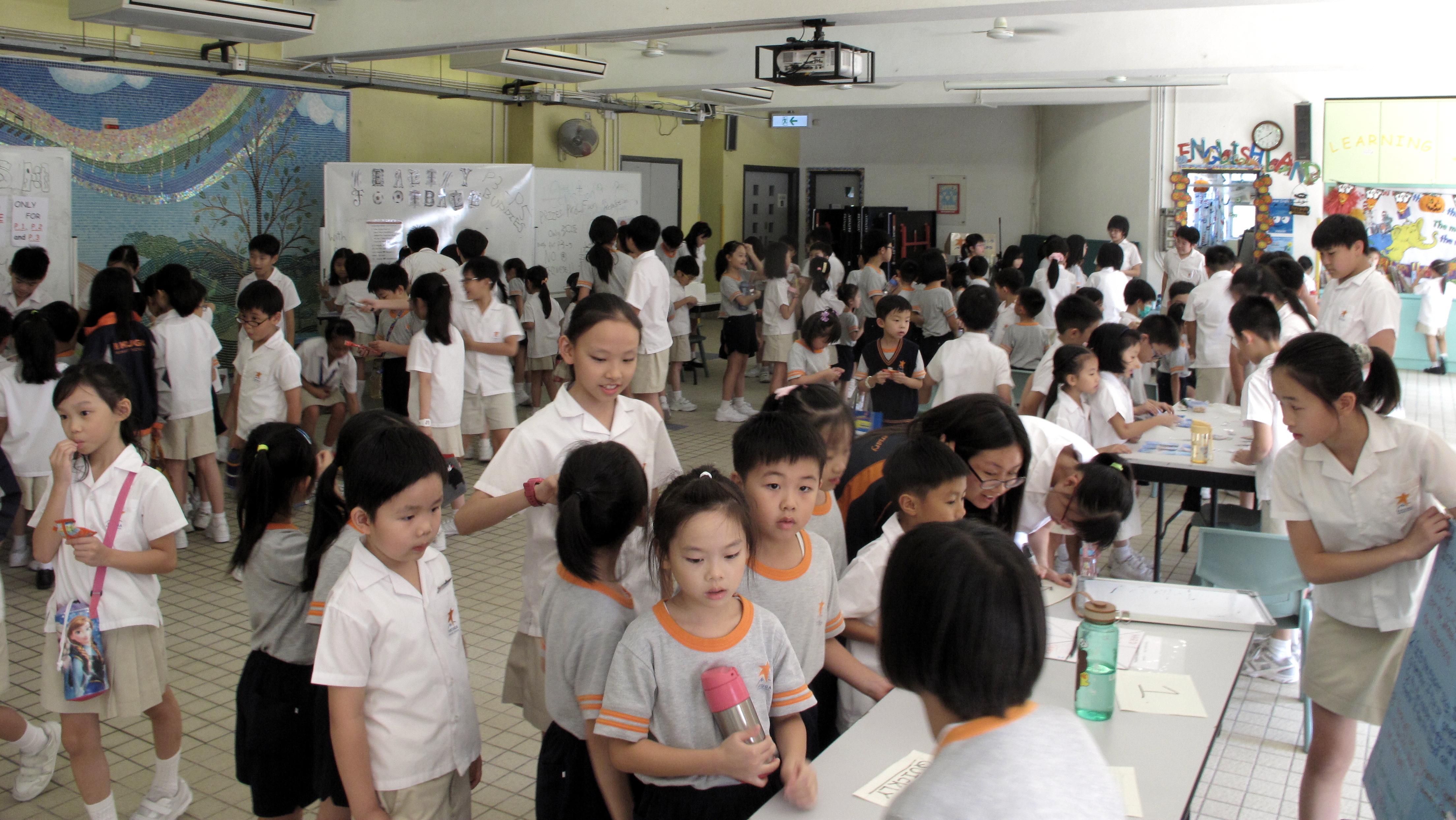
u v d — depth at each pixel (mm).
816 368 5922
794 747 1908
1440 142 10523
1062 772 1104
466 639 4258
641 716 1843
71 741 2709
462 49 7879
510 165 9516
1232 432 4758
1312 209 11164
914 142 15977
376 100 10125
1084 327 4633
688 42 10016
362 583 2047
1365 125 10797
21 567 4988
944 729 1224
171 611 4527
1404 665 2363
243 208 9141
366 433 2338
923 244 15625
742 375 8703
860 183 16406
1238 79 11266
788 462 2080
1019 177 15406
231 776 3197
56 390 2695
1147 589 2814
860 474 2945
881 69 9188
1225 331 6262
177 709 2939
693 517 1789
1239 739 3461
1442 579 2252
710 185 15109
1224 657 2377
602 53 10469
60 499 2646
